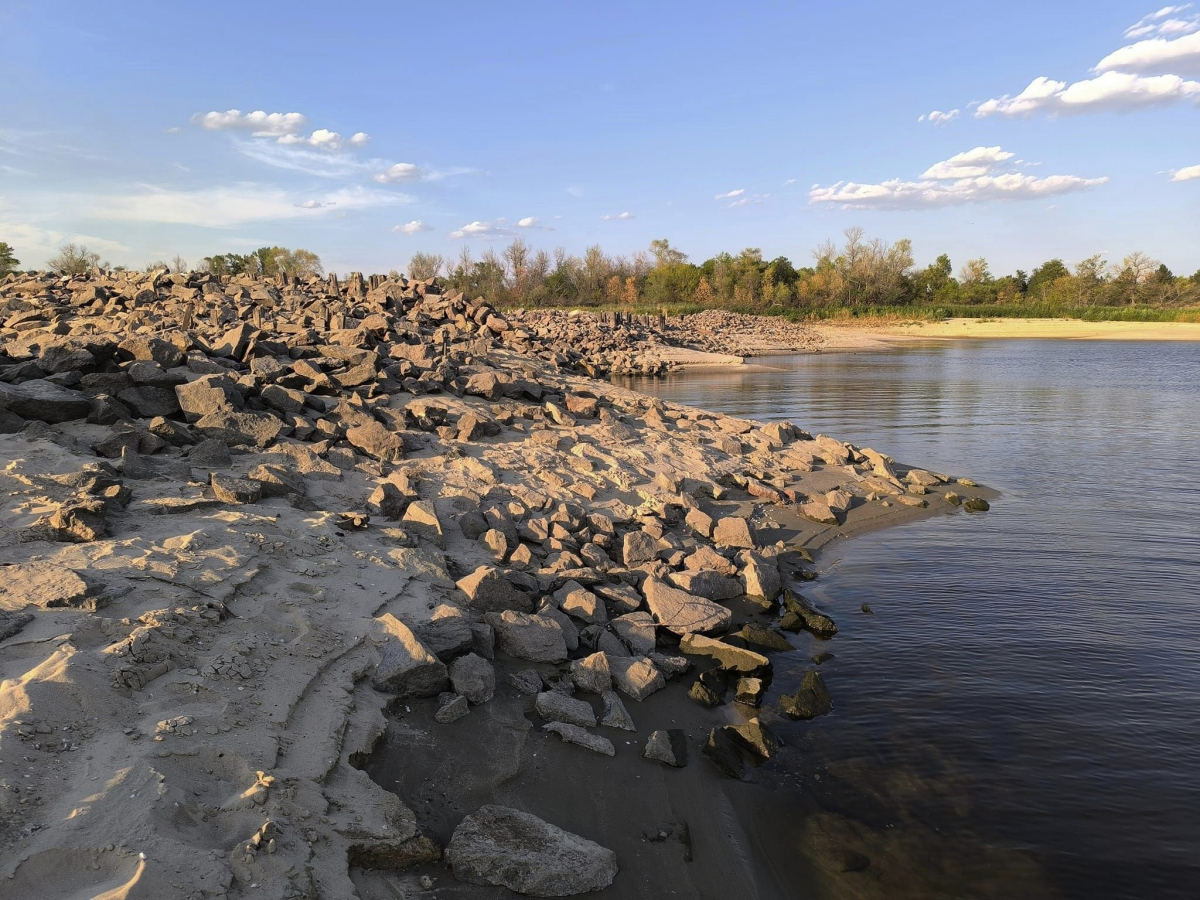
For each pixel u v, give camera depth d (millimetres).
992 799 5762
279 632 6219
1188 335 72250
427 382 16250
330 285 30578
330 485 10227
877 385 34812
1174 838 5312
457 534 9711
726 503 13445
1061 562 10867
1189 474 16438
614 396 21312
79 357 11234
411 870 4594
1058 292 108750
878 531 12547
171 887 3602
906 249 98812
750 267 96250
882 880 4996
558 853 4766
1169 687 7316
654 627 8258
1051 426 23031
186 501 8062
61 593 5715
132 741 4539
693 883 4875
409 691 6242
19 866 3535
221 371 12641
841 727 6742
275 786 4512
